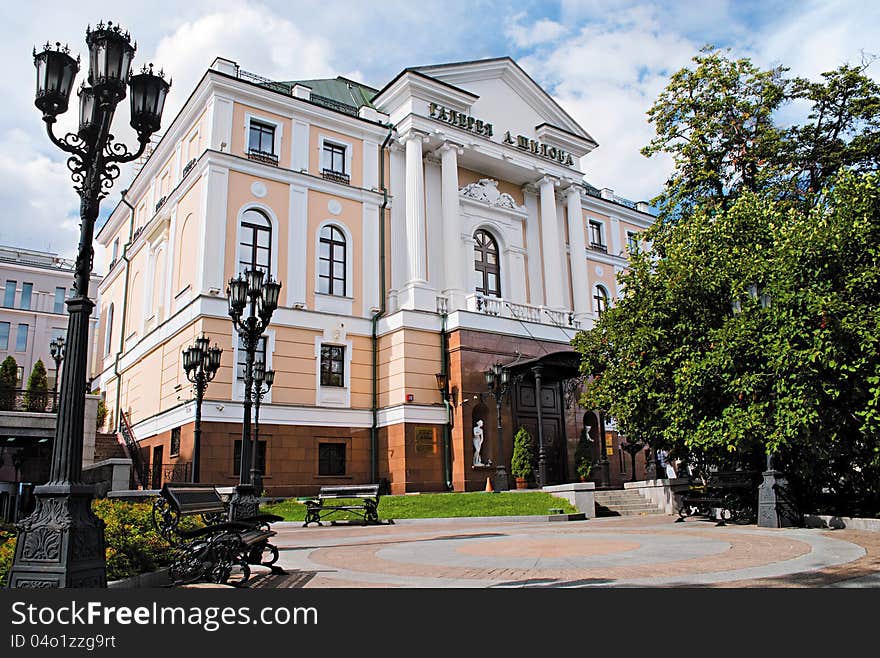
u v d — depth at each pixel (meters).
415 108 29.27
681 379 13.77
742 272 13.99
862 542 9.47
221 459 22.42
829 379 11.70
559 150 34.03
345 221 27.73
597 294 37.25
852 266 11.89
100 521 5.82
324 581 7.38
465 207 31.00
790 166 22.25
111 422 33.16
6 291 56.88
